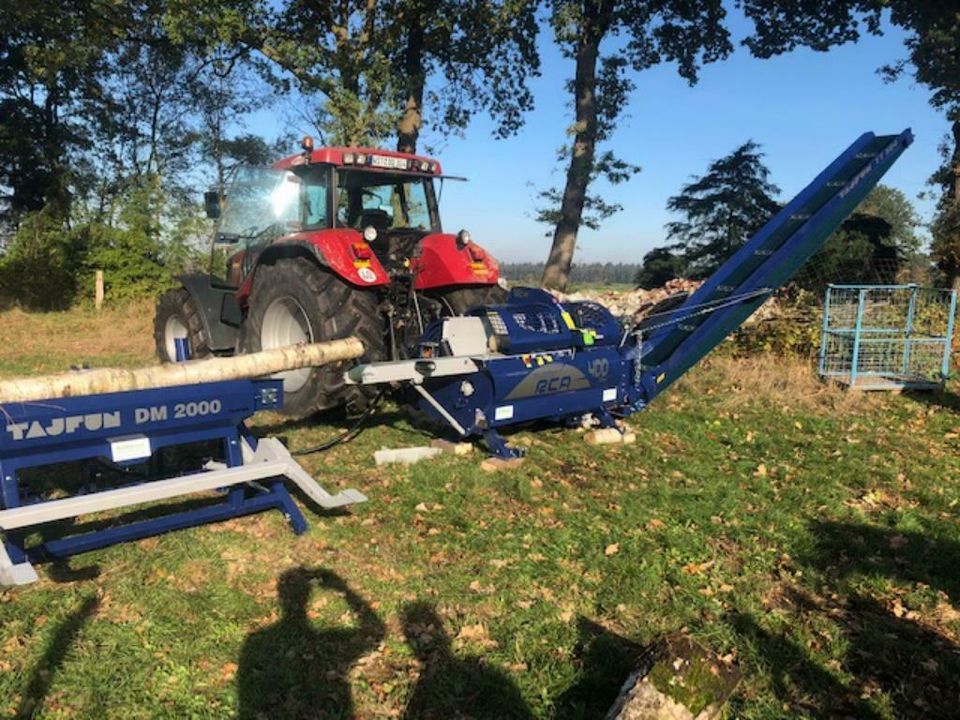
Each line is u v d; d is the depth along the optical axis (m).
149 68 26.27
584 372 5.35
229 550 3.80
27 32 21.73
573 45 17.73
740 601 3.46
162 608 3.25
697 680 2.10
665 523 4.32
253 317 6.33
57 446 3.42
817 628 3.27
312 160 6.26
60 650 2.91
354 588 3.47
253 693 2.74
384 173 6.57
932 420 6.91
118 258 16.27
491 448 5.23
